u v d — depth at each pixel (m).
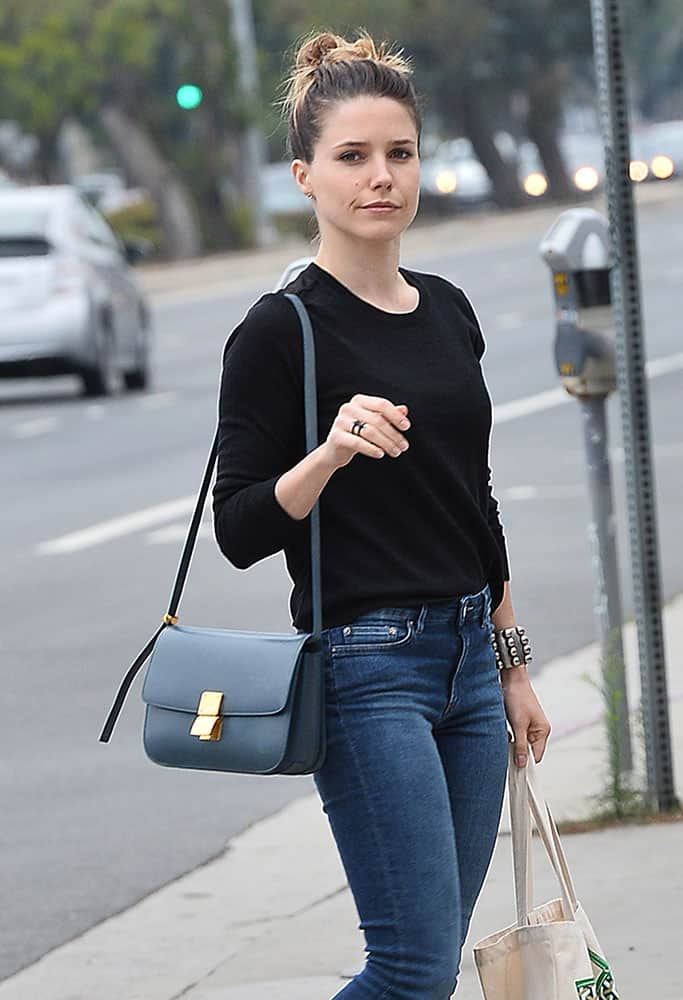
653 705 15.48
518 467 34.56
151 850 16.22
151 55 111.06
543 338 57.22
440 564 8.69
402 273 9.06
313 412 8.62
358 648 8.59
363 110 8.76
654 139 118.06
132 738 19.89
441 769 8.64
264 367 8.66
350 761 8.61
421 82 135.38
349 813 8.64
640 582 15.46
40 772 18.73
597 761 17.20
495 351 54.53
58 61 108.06
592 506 16.25
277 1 123.38
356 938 13.59
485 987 8.80
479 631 8.85
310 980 12.78
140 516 32.44
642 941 12.87
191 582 27.17
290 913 14.38
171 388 51.72
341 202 8.76
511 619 9.34
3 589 27.19
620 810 15.48
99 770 18.75
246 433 8.67
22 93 109.31
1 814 17.42
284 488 8.40
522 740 9.34
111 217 119.75
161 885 15.32
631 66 195.88
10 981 13.34
